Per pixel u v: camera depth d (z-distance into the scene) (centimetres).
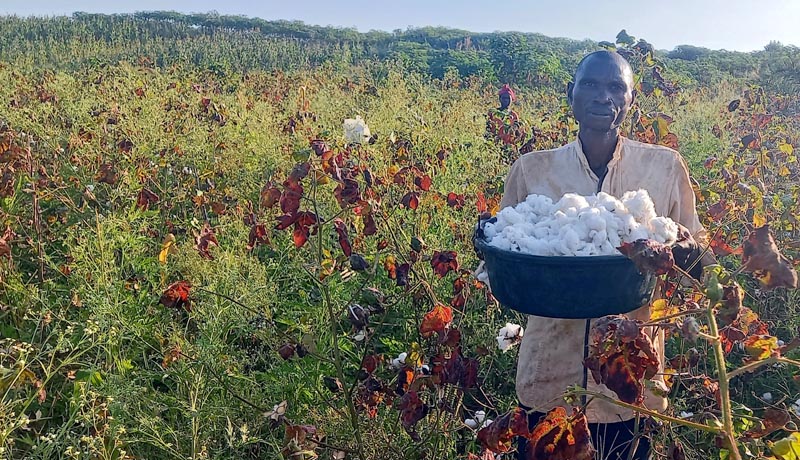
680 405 277
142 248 400
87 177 532
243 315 301
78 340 321
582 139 227
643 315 218
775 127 562
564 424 147
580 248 167
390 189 403
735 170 479
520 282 174
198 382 266
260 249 450
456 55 1872
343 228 243
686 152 724
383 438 262
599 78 215
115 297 315
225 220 436
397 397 256
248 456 279
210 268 332
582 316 173
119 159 562
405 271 274
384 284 377
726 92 1210
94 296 304
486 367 349
